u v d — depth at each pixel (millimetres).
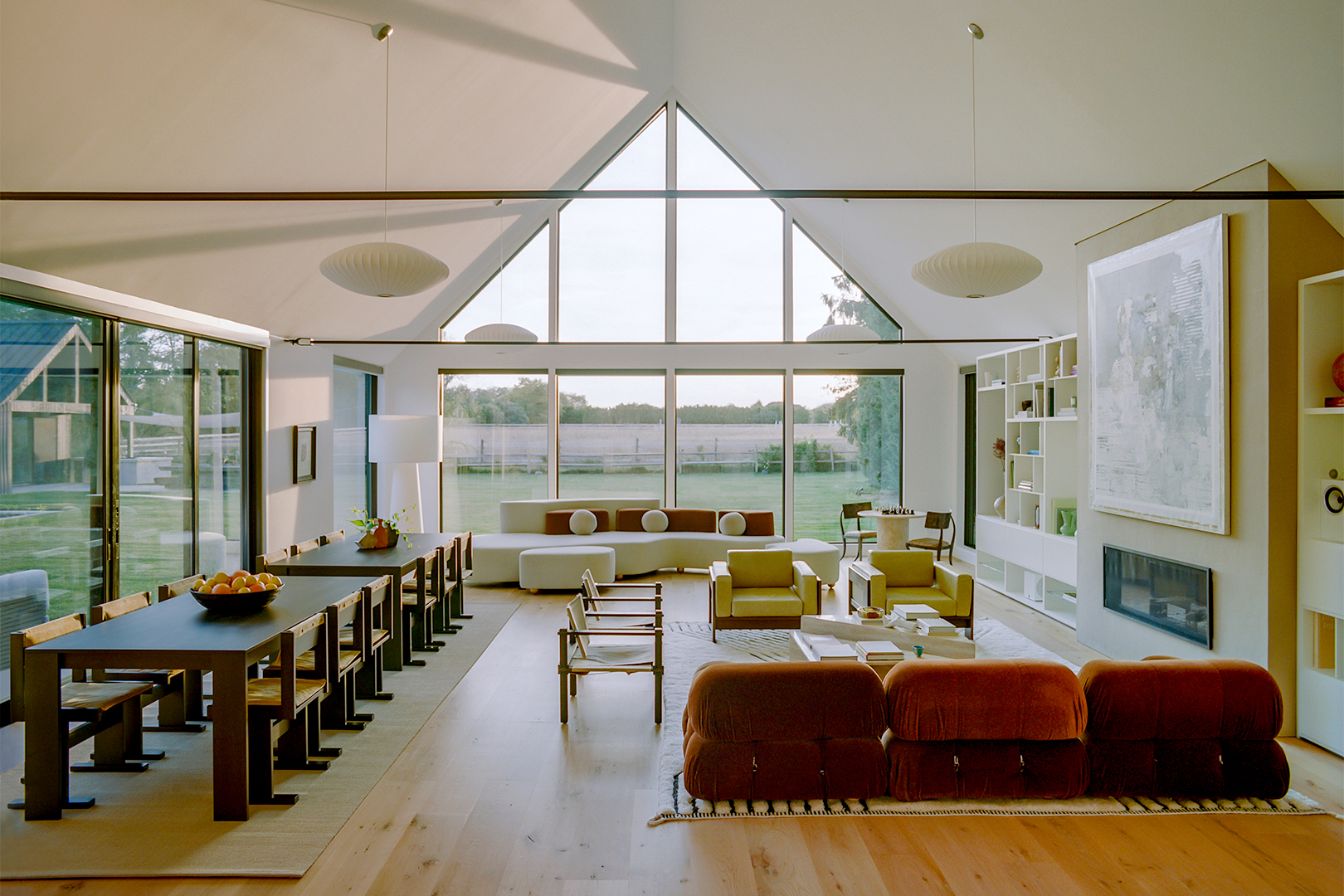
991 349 9141
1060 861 2938
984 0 4594
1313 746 4098
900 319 10203
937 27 5109
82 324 4746
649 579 8656
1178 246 4801
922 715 3240
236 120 4262
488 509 10203
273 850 2990
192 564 6008
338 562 5355
